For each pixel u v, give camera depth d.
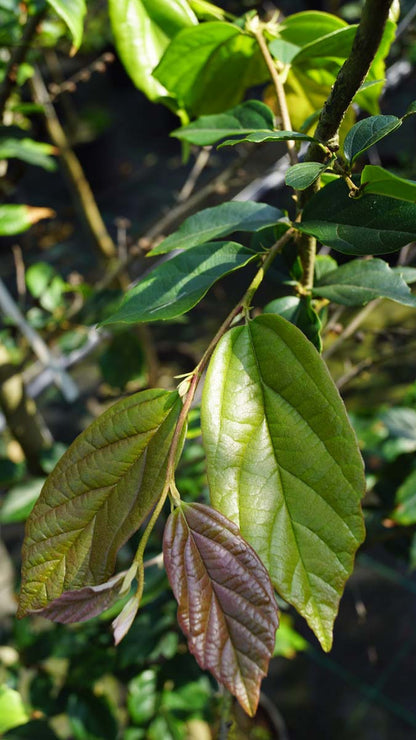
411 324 1.50
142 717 0.75
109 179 2.69
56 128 1.17
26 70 0.76
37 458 0.75
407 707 1.18
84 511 0.25
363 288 0.31
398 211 0.27
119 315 0.28
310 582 0.23
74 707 0.76
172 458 0.23
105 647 0.78
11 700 0.56
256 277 0.27
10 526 1.43
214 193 0.84
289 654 0.92
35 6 0.53
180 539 0.23
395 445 0.79
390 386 1.48
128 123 2.92
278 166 0.83
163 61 0.40
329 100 0.26
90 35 1.60
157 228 0.87
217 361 0.25
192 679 0.76
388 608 1.32
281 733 1.01
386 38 0.37
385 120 0.26
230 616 0.22
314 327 0.32
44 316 0.89
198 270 0.29
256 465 0.24
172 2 0.40
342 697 1.22
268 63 0.38
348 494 0.23
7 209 0.61
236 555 0.22
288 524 0.24
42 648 0.78
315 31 0.41
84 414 1.53
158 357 1.70
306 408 0.24
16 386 0.72
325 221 0.28
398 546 0.74
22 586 0.24
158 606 0.73
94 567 0.24
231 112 0.37
